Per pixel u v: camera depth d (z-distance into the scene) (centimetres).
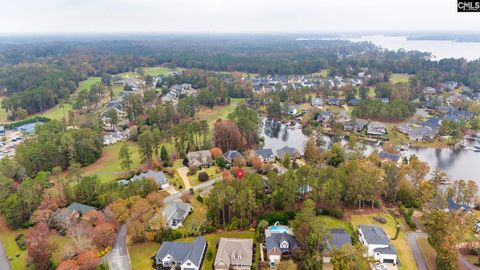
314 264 6406
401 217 8575
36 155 11344
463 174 11888
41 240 7019
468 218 7719
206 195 9444
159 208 8306
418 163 9862
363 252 6525
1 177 9281
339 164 11094
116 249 7350
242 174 9981
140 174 10644
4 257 7325
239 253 6838
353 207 8988
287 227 7925
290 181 8594
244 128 13925
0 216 8656
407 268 6775
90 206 8819
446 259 6356
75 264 6309
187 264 6625
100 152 13288
